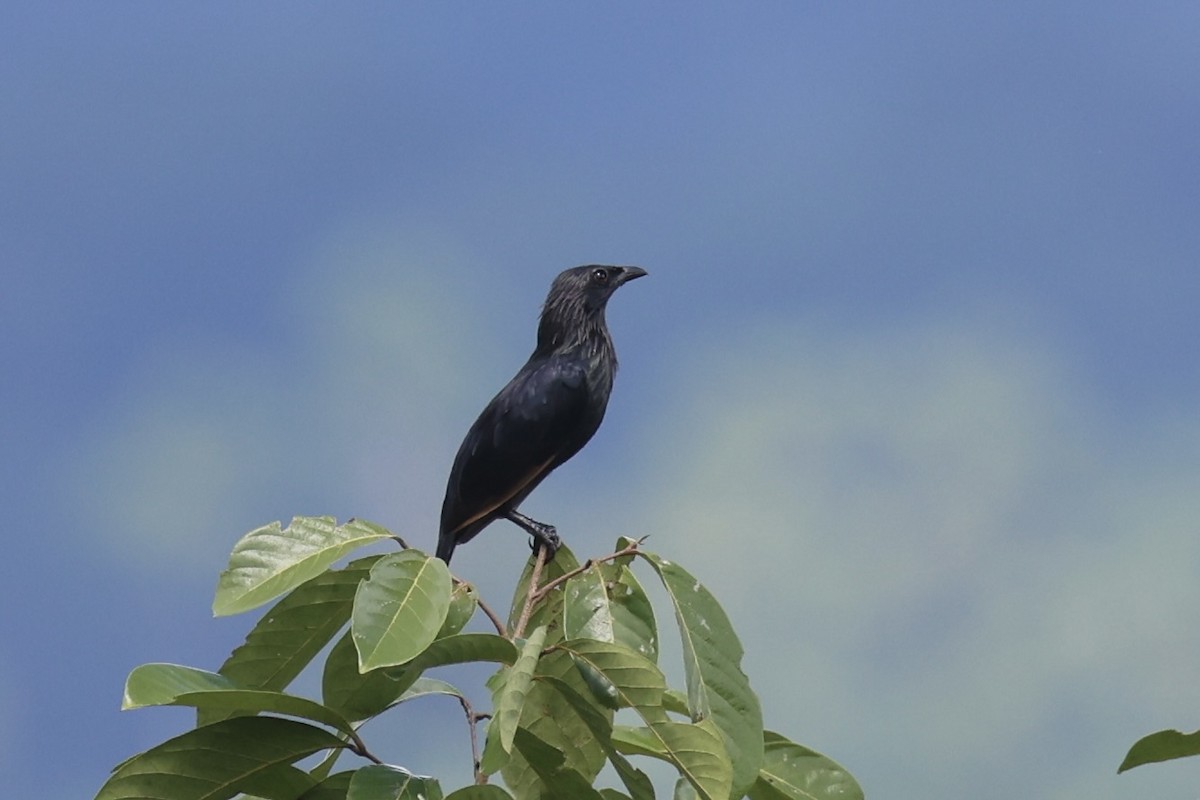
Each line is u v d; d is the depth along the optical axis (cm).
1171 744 577
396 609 625
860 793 716
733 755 679
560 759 648
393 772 607
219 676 623
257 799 641
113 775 607
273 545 696
